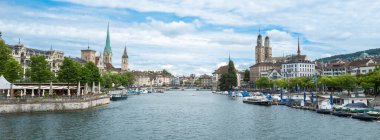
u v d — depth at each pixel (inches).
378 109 3560.5
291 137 2502.5
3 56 4340.6
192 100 6958.7
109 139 2379.4
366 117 3230.8
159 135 2573.8
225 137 2514.8
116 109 4429.1
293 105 4847.4
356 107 3784.5
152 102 6176.2
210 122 3297.2
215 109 4714.6
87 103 4185.5
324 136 2527.1
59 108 3742.6
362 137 2468.0
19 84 4453.7
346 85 6407.5
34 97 3565.5
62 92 4933.6
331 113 3789.4
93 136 2455.7
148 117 3659.0
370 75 5748.0
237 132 2721.5
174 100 6924.2
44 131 2536.9
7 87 3577.8
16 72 4296.3
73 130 2635.3
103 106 4800.7
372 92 6205.7
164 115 3890.3
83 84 4911.4
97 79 5703.7
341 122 3166.8
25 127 2657.5
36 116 3233.3
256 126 3019.2
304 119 3425.2
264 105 5369.1
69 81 4645.7
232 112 4261.8
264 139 2440.9
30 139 2267.5
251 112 4229.8
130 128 2859.3
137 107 4931.1
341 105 3986.2
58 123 2906.0
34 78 4744.1
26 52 6747.1
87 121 3107.8
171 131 2758.4
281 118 3540.8
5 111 3307.1
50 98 3663.9
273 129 2847.0
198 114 4033.0
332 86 6830.7
